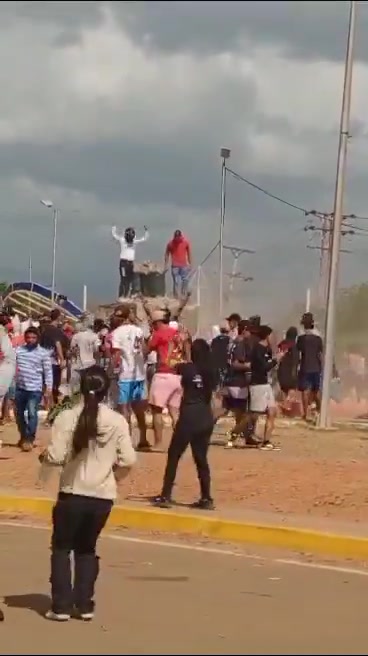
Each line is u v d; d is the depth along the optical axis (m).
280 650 7.59
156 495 13.98
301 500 13.66
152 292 34.38
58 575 8.23
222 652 7.47
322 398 20.88
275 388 23.97
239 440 18.62
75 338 19.28
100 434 8.08
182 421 13.05
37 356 17.50
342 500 13.62
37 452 17.41
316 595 9.52
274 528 11.99
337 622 8.52
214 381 13.23
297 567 10.80
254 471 15.27
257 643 7.77
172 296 34.19
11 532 12.41
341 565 11.02
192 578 10.08
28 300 48.16
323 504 13.45
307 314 22.31
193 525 12.51
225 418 20.86
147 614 8.57
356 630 8.28
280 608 8.95
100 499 8.09
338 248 21.75
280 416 22.67
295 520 12.55
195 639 7.81
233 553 11.43
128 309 17.23
